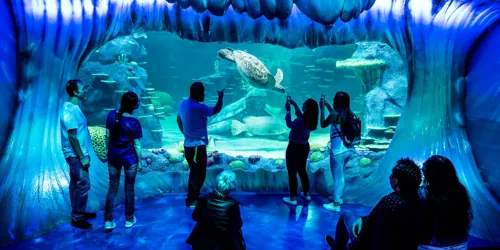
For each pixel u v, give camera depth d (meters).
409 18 5.53
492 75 5.30
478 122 5.53
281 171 6.65
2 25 4.78
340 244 3.86
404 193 2.83
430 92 5.80
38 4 5.07
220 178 3.59
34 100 5.25
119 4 5.25
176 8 5.33
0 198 4.85
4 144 5.07
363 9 5.04
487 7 5.22
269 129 11.05
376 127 8.05
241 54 7.76
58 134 5.48
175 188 6.58
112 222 4.95
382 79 8.71
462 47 5.62
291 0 4.80
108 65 9.73
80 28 5.22
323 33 5.49
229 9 5.36
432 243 2.85
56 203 5.17
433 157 2.98
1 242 4.41
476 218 5.05
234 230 3.55
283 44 5.55
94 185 5.86
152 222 5.25
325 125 5.56
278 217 5.51
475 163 5.58
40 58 5.20
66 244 4.51
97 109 9.24
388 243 2.74
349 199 6.26
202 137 5.47
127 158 4.83
